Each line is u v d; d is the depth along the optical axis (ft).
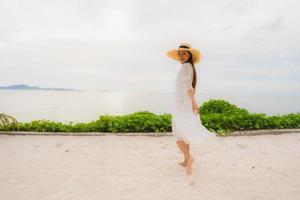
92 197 13.26
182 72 16.20
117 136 26.99
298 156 20.45
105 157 19.90
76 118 98.78
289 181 15.55
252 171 17.12
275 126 29.84
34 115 111.14
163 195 13.52
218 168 17.61
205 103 35.88
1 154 20.56
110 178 15.75
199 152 21.47
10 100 283.38
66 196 13.35
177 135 16.51
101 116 29.99
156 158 19.70
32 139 25.81
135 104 233.55
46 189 14.17
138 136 27.02
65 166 17.84
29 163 18.42
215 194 13.70
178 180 15.52
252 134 28.09
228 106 34.78
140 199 13.07
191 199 13.10
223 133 27.37
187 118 16.17
